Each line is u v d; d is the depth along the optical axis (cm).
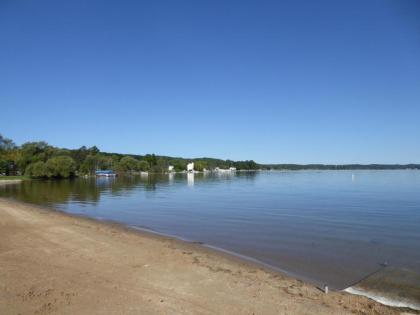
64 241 1805
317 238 2197
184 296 1090
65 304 1009
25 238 1855
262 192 6562
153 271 1330
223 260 1597
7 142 13775
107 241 1839
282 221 2898
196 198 5234
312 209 3759
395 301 1145
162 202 4619
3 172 12975
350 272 1484
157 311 980
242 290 1159
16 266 1346
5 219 2503
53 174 11919
